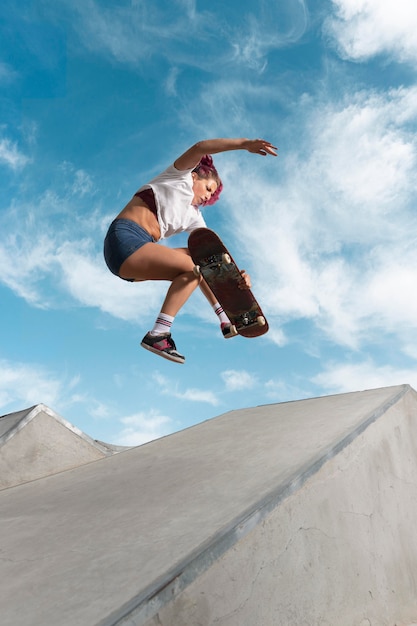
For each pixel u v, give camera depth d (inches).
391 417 123.6
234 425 140.4
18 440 146.9
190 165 132.7
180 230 140.1
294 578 80.1
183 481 100.8
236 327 135.3
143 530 79.3
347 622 88.7
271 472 93.6
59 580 68.9
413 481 122.2
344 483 99.3
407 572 109.8
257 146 125.9
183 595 62.4
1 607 65.4
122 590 62.4
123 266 130.6
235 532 72.4
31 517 99.7
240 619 68.8
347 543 94.9
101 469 129.8
